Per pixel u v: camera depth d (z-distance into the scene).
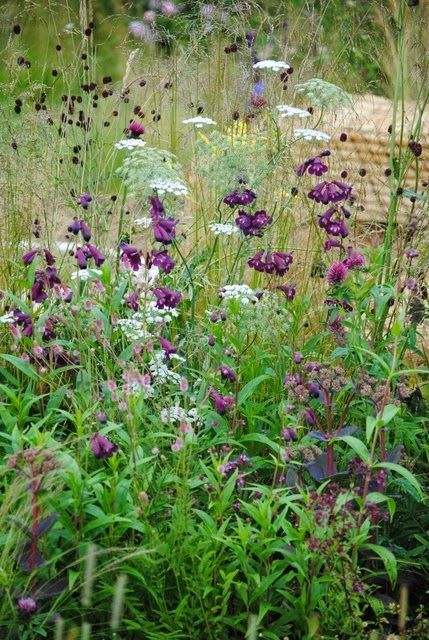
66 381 2.49
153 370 2.30
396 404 2.15
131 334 2.33
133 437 2.06
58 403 2.28
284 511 2.03
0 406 2.26
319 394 2.19
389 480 2.23
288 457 2.12
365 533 2.01
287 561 2.00
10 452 2.21
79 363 2.46
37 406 2.46
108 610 2.02
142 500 1.99
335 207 2.49
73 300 2.46
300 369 2.46
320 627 2.02
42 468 1.94
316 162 2.50
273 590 2.07
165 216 2.51
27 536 1.98
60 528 2.06
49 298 2.39
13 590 1.98
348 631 1.99
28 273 2.38
